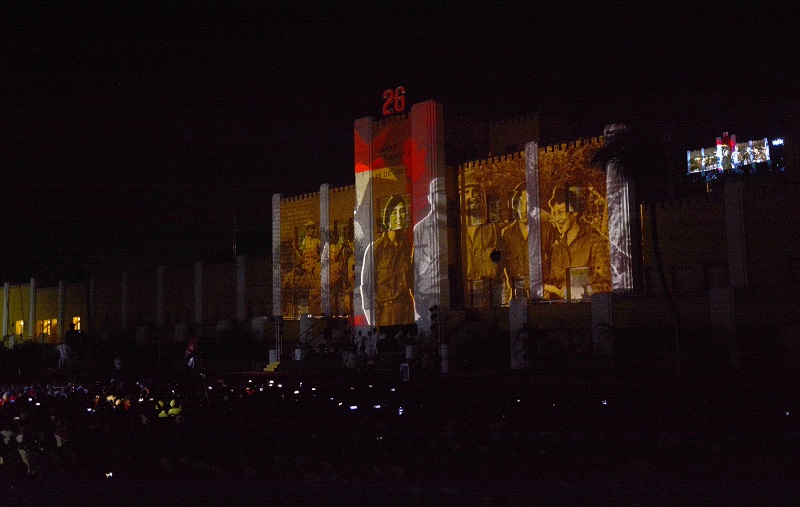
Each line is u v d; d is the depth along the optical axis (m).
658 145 33.22
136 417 13.59
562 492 9.38
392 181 43.16
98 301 65.00
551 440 11.64
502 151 45.44
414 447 11.63
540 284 37.78
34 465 10.80
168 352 48.94
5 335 73.31
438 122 41.09
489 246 40.75
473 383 25.03
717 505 8.95
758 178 36.03
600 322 31.38
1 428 13.12
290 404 16.08
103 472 10.64
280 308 50.69
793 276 30.42
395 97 43.50
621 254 33.91
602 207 35.50
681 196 34.84
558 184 37.47
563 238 37.03
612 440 11.98
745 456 11.07
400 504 9.02
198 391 17.75
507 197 40.09
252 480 10.20
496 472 10.22
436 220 40.19
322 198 48.56
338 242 47.66
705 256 32.34
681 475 10.06
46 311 70.12
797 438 12.14
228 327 50.22
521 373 29.41
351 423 13.79
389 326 43.00
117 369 36.72
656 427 15.25
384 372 32.81
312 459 11.12
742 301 28.16
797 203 30.62
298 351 40.47
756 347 27.67
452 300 41.69
